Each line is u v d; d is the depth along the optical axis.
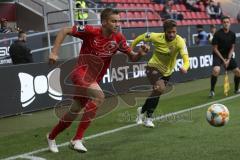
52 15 34.00
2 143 13.92
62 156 11.91
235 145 12.41
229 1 52.94
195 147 12.34
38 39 30.14
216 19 46.84
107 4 38.56
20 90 19.02
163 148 12.38
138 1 41.94
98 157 11.70
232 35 21.45
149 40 14.75
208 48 30.67
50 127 16.20
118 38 11.58
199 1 47.00
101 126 15.70
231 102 20.08
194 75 29.25
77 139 11.34
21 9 35.16
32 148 13.03
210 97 21.59
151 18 39.50
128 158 11.52
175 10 42.91
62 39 10.99
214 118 12.67
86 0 34.81
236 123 15.32
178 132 14.33
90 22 33.50
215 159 11.12
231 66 22.08
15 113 18.84
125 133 14.52
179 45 14.32
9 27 33.56
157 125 15.57
